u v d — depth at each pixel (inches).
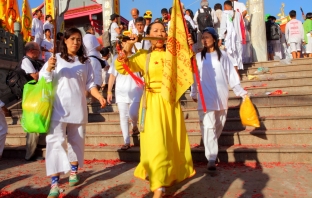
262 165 170.4
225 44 325.7
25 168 195.6
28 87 141.9
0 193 154.1
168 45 130.0
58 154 140.7
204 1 368.8
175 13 133.6
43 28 405.1
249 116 178.5
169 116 131.5
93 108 288.7
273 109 217.2
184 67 132.3
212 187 142.9
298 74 292.2
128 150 198.2
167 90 127.0
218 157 183.2
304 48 442.3
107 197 140.2
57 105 143.6
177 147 133.6
